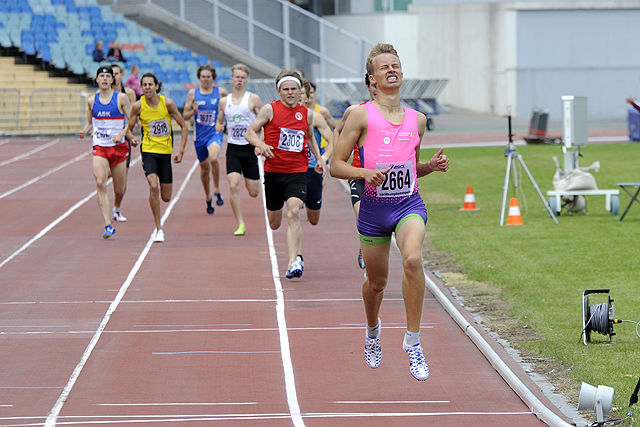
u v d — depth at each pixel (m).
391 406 12.60
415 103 70.81
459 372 14.26
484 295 19.45
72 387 13.51
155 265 22.62
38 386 13.55
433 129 71.56
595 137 63.81
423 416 12.14
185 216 30.52
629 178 40.00
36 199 34.34
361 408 12.52
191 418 12.07
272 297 19.34
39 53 66.19
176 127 63.03
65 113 62.75
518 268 22.00
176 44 71.38
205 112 29.73
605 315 15.28
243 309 18.33
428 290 20.03
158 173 25.38
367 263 12.52
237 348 15.62
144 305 18.61
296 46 70.56
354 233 27.62
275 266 22.58
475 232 27.52
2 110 61.53
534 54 81.75
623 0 82.06
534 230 27.69
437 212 32.06
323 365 14.64
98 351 15.42
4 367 14.52
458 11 85.38
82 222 29.28
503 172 43.78
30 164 45.53
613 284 20.11
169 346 15.73
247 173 26.52
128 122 25.33
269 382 13.77
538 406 12.09
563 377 13.76
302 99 21.19
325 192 37.22
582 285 20.05
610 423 11.55
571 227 28.17
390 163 12.03
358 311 18.17
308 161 21.12
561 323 16.86
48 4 70.62
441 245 25.33
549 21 81.69
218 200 31.92
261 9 71.19
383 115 12.06
